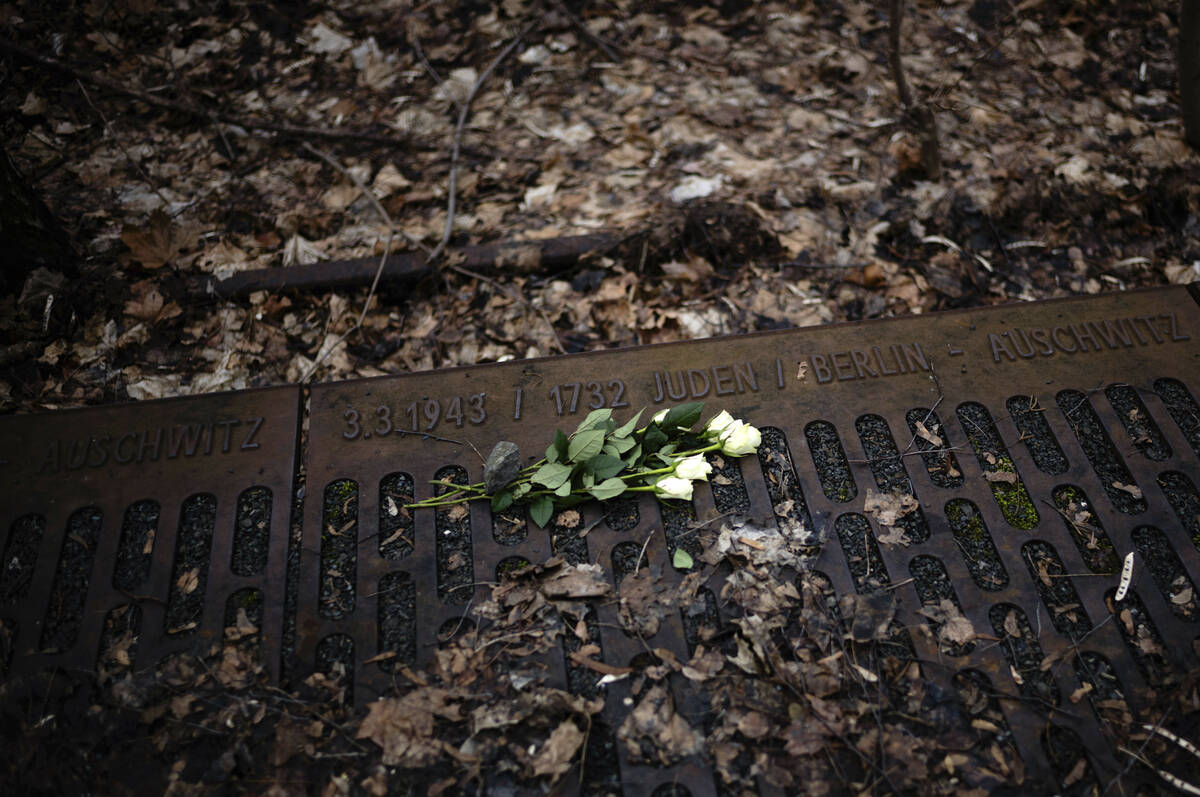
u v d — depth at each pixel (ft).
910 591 6.37
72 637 6.22
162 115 11.02
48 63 11.05
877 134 11.06
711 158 10.78
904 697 5.86
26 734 5.73
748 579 6.41
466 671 6.00
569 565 6.54
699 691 5.89
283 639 6.21
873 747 5.62
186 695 5.90
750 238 9.64
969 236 9.86
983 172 10.48
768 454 7.16
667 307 9.18
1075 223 9.94
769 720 5.74
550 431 7.28
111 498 6.86
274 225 9.83
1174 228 9.89
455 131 11.22
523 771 5.58
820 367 7.65
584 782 5.55
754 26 12.76
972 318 7.97
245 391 7.50
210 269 9.27
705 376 7.62
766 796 5.44
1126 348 7.73
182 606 6.36
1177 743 5.62
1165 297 8.05
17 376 8.15
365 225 9.93
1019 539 6.63
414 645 6.16
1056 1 12.81
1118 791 5.43
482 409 7.41
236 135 10.88
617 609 6.30
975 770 5.53
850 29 12.65
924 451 7.13
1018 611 6.26
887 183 10.36
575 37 12.60
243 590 6.45
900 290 9.28
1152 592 6.31
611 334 8.95
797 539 6.65
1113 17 12.62
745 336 7.88
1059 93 11.60
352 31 12.44
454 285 9.37
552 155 10.90
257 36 12.16
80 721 5.78
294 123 11.16
